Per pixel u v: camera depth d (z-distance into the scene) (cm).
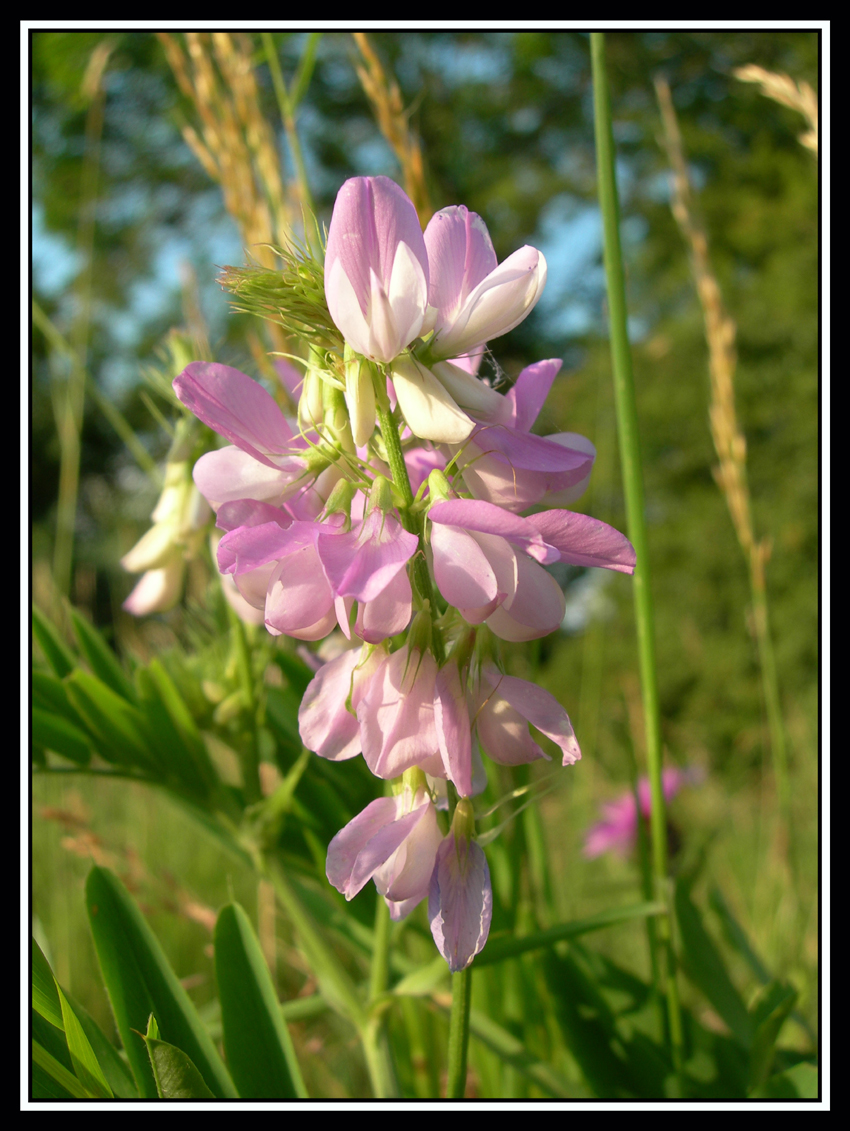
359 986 14
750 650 82
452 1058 8
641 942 22
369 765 8
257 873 13
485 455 8
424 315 8
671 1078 12
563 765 8
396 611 7
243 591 8
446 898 8
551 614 8
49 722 12
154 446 23
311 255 8
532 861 15
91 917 9
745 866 25
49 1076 8
